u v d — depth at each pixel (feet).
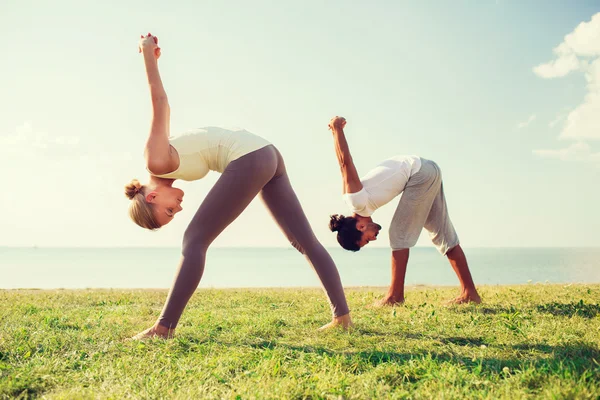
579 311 15.70
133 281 62.39
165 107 11.38
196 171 11.84
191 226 11.93
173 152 11.42
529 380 7.52
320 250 13.33
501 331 12.37
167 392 7.42
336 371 8.26
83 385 8.02
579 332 11.76
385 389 7.47
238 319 14.89
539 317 14.60
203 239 11.82
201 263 11.69
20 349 9.98
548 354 9.62
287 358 9.60
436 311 16.35
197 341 11.50
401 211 18.29
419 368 8.48
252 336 12.26
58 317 15.17
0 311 16.74
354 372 8.72
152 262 164.76
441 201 18.54
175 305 11.55
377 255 284.00
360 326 13.48
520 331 11.89
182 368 8.77
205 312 16.66
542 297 19.43
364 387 7.56
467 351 10.21
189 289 11.60
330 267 13.26
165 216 11.65
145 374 8.49
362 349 10.64
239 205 11.88
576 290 22.26
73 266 121.49
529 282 27.48
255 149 11.99
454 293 22.74
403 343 11.18
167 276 75.36
